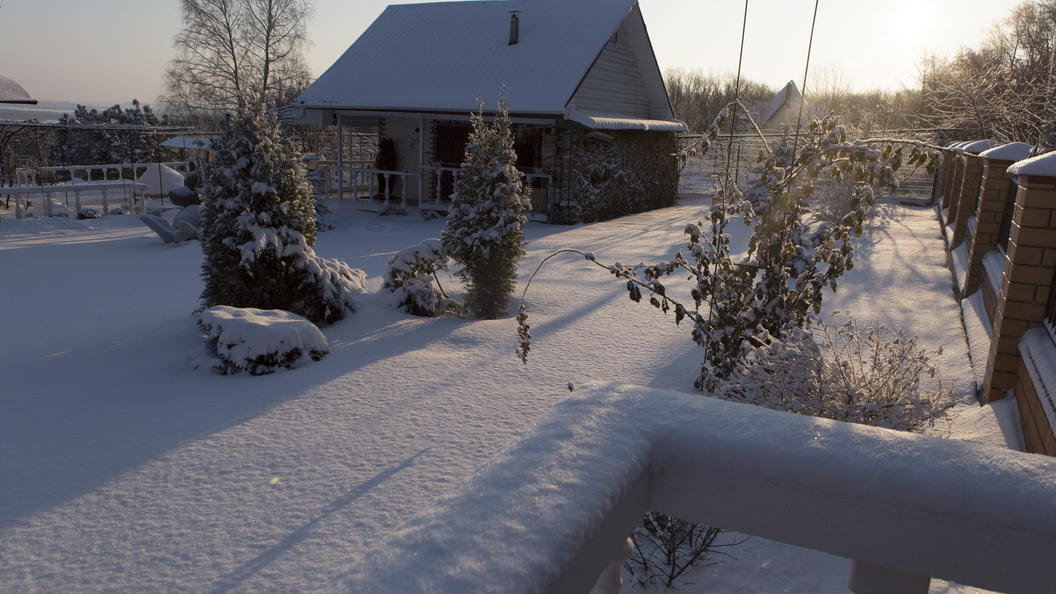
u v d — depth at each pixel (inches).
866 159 178.5
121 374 239.3
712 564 135.5
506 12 811.4
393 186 824.9
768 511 53.8
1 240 593.0
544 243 546.9
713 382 195.5
